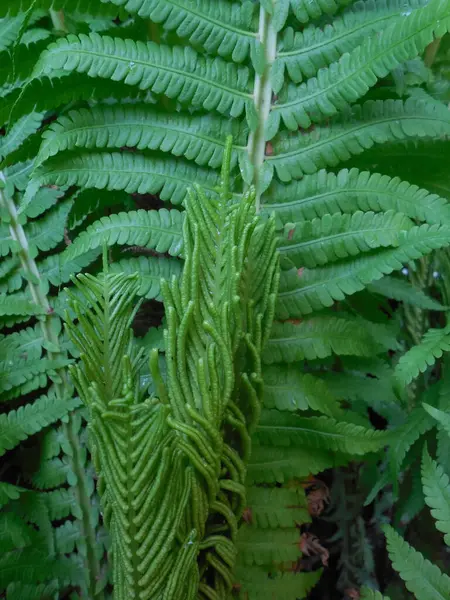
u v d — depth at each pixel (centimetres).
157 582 38
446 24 41
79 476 49
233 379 39
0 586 46
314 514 51
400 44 43
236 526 42
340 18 46
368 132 46
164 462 36
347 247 44
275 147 47
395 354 55
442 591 42
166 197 46
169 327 39
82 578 48
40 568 47
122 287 41
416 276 53
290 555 46
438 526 43
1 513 46
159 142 46
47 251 52
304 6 45
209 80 45
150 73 45
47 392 51
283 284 45
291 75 46
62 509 49
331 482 54
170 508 37
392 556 43
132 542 37
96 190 49
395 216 44
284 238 45
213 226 39
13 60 45
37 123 50
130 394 35
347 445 46
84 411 49
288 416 46
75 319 50
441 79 56
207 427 38
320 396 46
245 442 41
